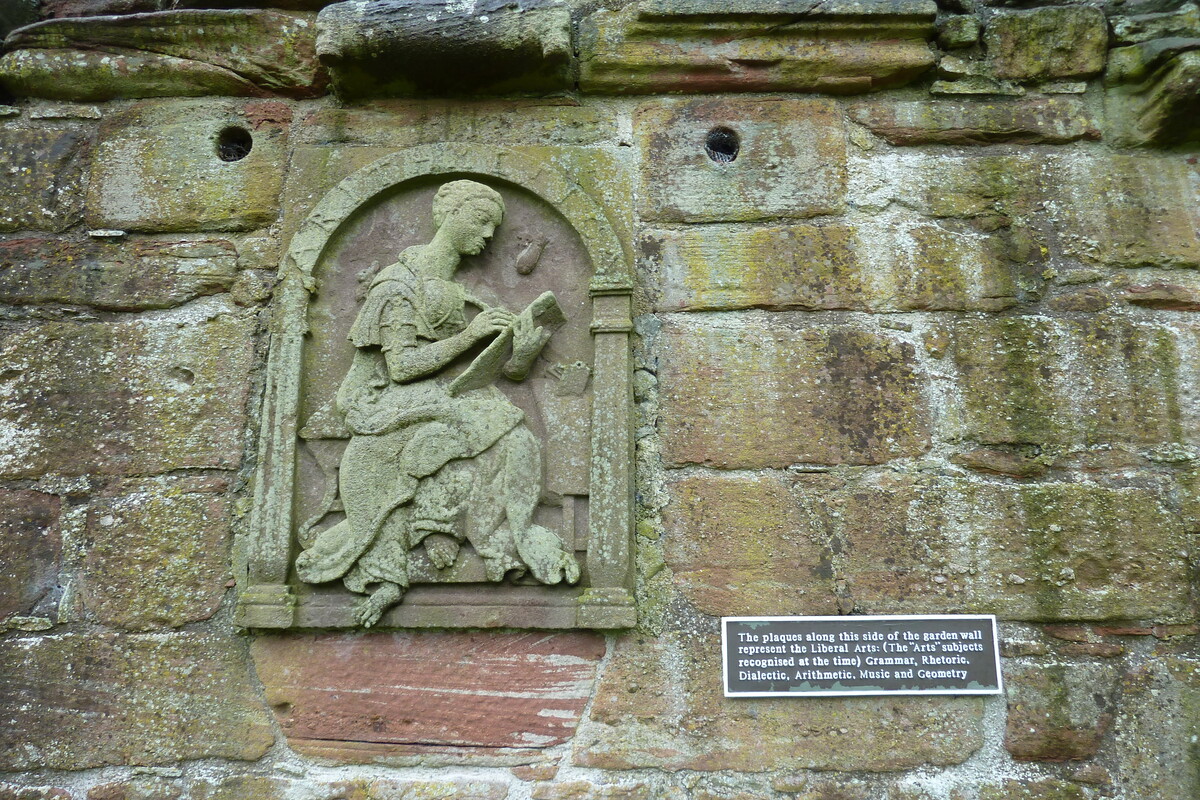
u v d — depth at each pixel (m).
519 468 2.26
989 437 2.37
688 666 2.22
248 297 2.51
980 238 2.53
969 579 2.27
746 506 2.32
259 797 2.15
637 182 2.58
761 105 2.65
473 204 2.43
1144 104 2.60
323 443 2.35
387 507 2.23
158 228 2.58
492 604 2.21
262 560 2.24
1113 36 2.66
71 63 2.65
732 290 2.47
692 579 2.28
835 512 2.32
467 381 2.33
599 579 2.20
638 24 2.63
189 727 2.21
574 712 2.19
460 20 2.50
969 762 2.16
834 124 2.63
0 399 2.43
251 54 2.67
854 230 2.53
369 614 2.18
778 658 2.22
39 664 2.26
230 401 2.43
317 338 2.44
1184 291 2.48
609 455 2.27
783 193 2.56
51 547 2.34
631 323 2.37
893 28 2.62
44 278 2.53
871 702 2.20
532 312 2.35
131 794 2.17
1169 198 2.57
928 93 2.67
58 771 2.20
